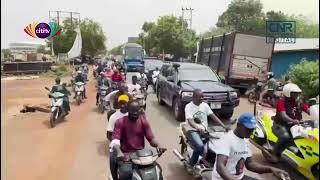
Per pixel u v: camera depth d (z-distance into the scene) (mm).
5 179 6645
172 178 6824
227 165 4266
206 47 26656
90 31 63969
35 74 40219
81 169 7289
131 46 39281
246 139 4320
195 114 6836
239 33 20172
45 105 15125
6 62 39656
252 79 20344
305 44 29688
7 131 10555
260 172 4301
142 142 5230
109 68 18188
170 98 13312
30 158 7961
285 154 6520
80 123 11820
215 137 5988
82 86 16516
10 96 19781
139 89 11609
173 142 9414
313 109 6348
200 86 11883
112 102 9172
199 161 6336
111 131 6461
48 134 10250
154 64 28531
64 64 41469
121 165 4848
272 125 7285
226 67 20891
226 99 11609
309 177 6074
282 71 30672
